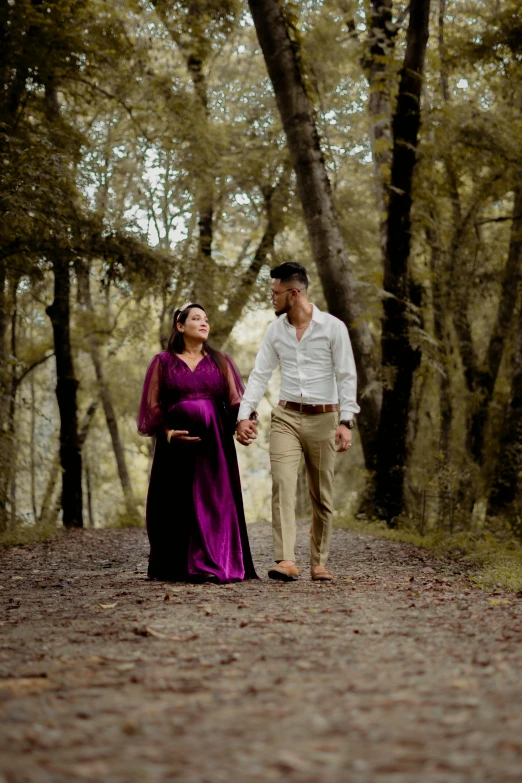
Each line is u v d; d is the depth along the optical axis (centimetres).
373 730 250
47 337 2433
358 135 2184
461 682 306
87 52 1452
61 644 400
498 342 1897
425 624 438
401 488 1437
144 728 255
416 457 1930
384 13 1506
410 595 553
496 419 1909
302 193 1505
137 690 304
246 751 233
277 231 2253
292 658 356
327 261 1505
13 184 1084
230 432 695
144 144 2025
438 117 1412
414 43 1216
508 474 1566
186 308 695
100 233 1603
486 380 1895
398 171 1275
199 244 2134
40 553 1019
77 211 1495
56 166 1106
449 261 1780
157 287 1759
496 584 613
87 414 2777
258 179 2211
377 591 577
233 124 2233
